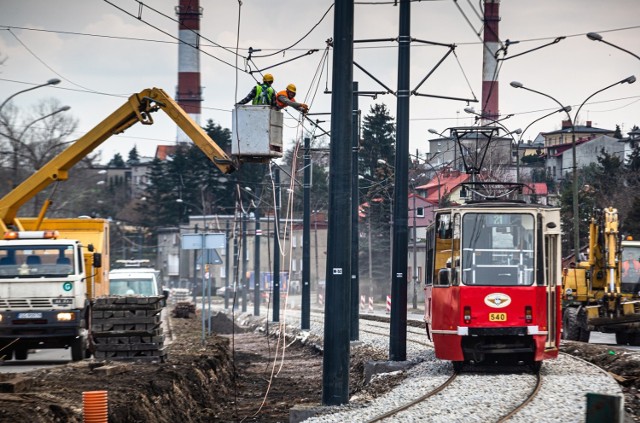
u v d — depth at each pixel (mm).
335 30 37375
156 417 37375
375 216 191000
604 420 21984
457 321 44469
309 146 96625
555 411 32312
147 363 49312
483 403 35000
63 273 52250
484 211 45125
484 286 44500
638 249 73500
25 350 57438
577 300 73375
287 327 108438
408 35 50688
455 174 186875
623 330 70250
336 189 37719
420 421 31562
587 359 55375
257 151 40594
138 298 49625
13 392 34688
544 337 44375
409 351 61125
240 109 40688
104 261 67562
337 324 37750
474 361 45469
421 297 190625
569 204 156250
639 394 37188
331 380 37750
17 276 51969
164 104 50688
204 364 54562
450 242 45500
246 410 49594
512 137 123625
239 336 114812
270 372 71750
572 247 153250
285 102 40938
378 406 36219
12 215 57031
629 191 156625
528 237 44875
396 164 50969
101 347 49562
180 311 125188
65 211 160625
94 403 30141
